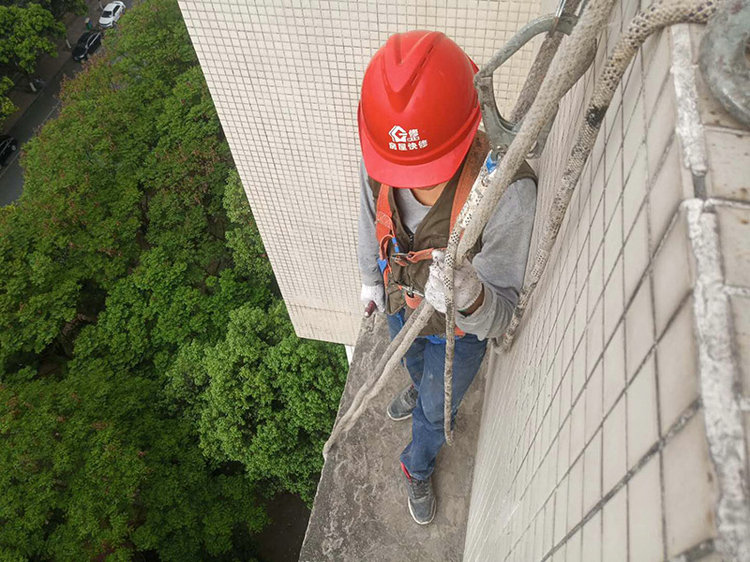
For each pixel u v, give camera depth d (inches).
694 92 20.8
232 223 604.7
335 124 107.3
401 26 88.7
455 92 55.0
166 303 528.1
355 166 115.4
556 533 30.9
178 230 567.8
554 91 29.8
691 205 18.5
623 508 20.7
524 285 54.9
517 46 39.0
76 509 424.8
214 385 414.6
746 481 13.8
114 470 434.0
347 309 155.7
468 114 57.2
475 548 69.7
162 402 493.7
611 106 33.9
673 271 19.0
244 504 467.2
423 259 64.1
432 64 54.0
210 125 573.3
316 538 97.7
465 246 43.8
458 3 83.4
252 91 103.8
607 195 31.2
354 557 95.3
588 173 37.5
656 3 23.4
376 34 90.5
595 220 33.4
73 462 442.6
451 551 93.9
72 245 542.0
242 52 97.4
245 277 574.6
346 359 407.5
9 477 429.4
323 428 401.7
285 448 417.4
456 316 55.9
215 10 92.0
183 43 639.1
